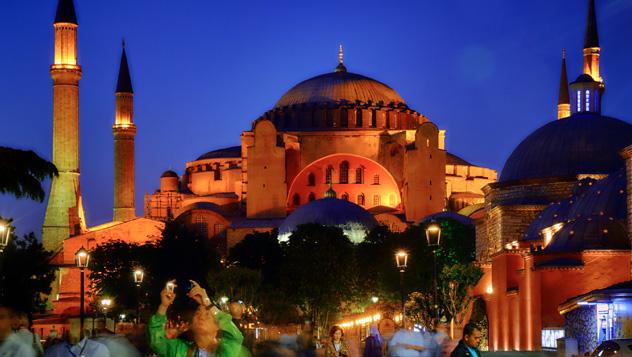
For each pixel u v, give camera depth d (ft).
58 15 574.56
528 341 249.14
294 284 426.92
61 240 571.28
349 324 422.00
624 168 285.84
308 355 94.63
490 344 306.55
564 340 181.37
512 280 284.61
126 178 634.43
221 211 632.38
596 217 250.37
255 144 616.39
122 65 648.79
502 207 351.05
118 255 454.81
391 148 645.92
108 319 386.52
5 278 270.87
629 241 244.01
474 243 487.20
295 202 642.22
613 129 360.69
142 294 435.12
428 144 616.39
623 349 112.47
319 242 443.32
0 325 72.28
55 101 573.74
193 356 57.88
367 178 644.27
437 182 617.21
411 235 437.99
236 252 498.69
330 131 650.02
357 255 461.37
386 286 388.57
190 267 458.50
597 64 431.02
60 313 515.50
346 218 571.28
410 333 92.17
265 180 614.34
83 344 80.38
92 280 503.20
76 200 574.56
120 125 637.71
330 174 644.69
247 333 92.94
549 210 311.68
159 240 480.23
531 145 368.48
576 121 365.61
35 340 76.43
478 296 325.01
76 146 576.61
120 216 633.20
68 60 574.56
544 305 245.45
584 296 197.57
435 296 172.45
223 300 356.18
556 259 246.47
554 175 354.54
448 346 96.89
